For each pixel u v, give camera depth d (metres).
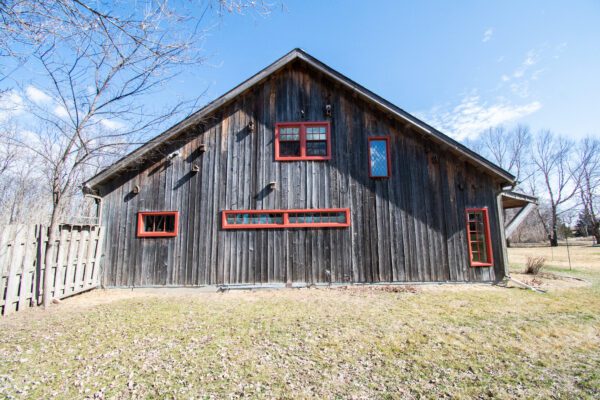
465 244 8.52
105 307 6.19
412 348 3.89
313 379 3.12
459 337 4.26
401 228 8.56
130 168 8.78
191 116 8.64
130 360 3.59
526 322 4.92
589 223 34.66
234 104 9.16
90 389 2.95
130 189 8.70
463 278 8.38
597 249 24.48
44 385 3.03
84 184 8.22
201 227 8.52
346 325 4.80
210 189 8.70
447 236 8.55
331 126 9.05
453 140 8.55
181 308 6.07
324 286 8.20
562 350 3.81
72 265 7.23
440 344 4.01
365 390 2.91
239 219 8.60
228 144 8.94
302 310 5.79
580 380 3.06
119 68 5.71
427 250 8.48
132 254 8.38
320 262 8.37
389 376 3.18
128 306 6.28
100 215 8.52
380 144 9.02
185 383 3.05
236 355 3.72
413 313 5.48
